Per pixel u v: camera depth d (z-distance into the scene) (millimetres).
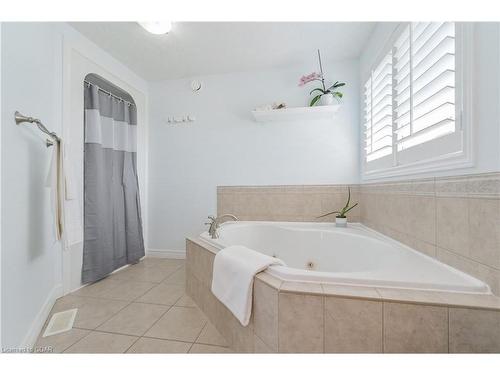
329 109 2227
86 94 2082
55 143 1422
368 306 862
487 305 803
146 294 1897
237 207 2639
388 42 1655
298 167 2504
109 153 2316
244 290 1072
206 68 2578
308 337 905
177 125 2820
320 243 2025
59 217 1438
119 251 2426
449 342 820
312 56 2342
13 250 1146
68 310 1633
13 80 1203
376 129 1908
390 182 1648
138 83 2732
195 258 1749
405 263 1134
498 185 823
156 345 1275
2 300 1042
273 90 2562
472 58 914
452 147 1026
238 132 2652
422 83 1247
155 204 2887
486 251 875
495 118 831
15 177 1191
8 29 1163
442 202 1110
